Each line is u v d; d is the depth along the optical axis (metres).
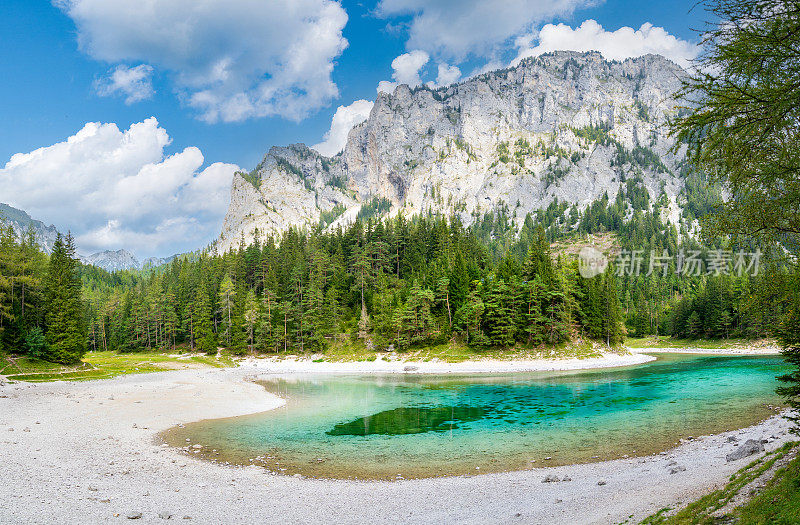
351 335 97.00
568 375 66.75
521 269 98.25
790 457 15.29
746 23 9.31
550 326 86.81
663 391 47.06
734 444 24.83
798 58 9.11
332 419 37.16
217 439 30.41
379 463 25.00
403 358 86.56
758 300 13.49
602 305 96.44
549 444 28.25
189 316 112.94
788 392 15.41
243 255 138.75
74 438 28.94
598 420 34.50
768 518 10.78
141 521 16.02
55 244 68.75
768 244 12.83
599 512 15.62
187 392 50.88
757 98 9.27
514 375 69.38
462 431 32.44
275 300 111.00
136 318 115.69
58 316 65.88
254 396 49.44
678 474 19.53
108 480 20.84
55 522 15.36
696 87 10.23
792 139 10.24
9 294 63.16
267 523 16.41
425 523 16.31
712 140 10.45
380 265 119.06
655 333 156.38
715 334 117.56
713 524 11.79
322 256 121.62
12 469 21.45
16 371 59.72
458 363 81.75
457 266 96.94
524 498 18.55
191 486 20.61
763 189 11.73
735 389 46.28
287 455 26.64
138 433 31.38
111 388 53.31
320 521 16.66
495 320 86.50
